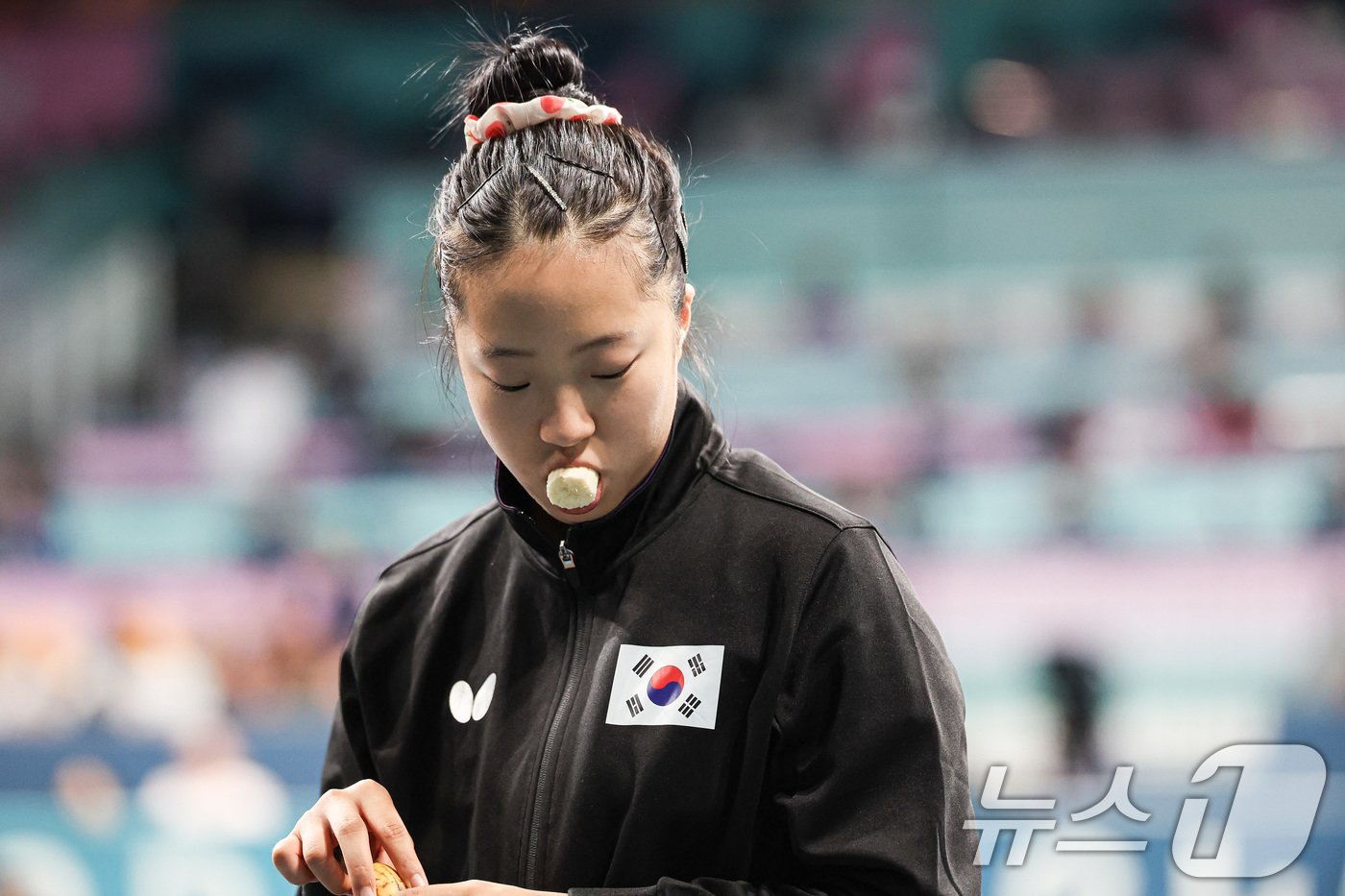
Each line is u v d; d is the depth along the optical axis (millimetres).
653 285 3328
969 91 25234
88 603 17391
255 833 13289
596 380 3285
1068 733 15758
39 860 13117
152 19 27609
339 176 26719
